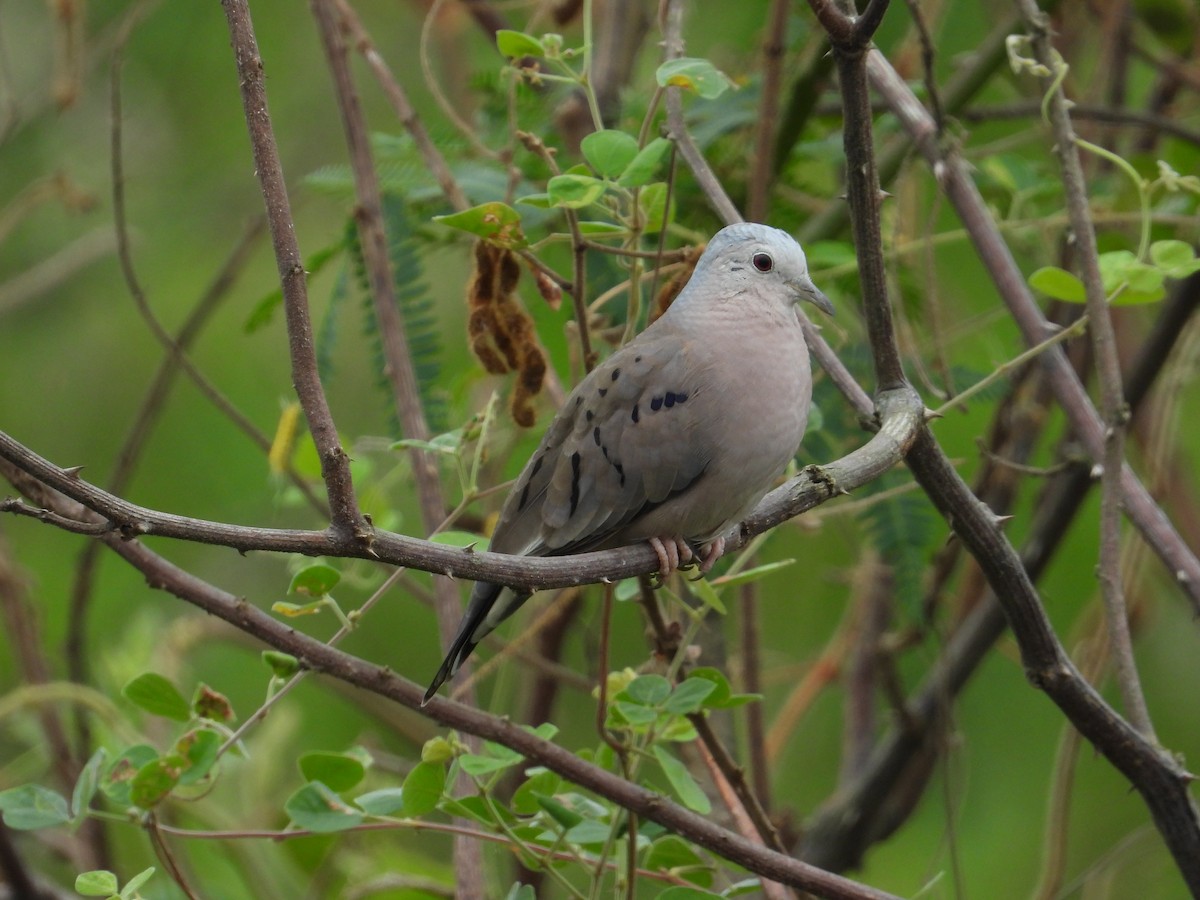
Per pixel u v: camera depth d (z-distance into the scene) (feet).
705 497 25.62
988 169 35.63
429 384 32.65
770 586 47.75
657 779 47.73
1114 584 24.34
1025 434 35.42
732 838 23.07
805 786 48.06
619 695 23.21
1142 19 38.99
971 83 35.96
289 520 47.73
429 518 28.40
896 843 46.26
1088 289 24.38
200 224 50.62
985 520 22.99
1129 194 35.99
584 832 23.59
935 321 28.58
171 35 50.08
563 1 35.14
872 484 32.40
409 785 23.59
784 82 35.73
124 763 23.91
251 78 18.44
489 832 25.55
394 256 33.30
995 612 34.45
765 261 26.11
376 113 49.44
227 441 47.83
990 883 44.52
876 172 21.93
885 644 35.63
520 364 26.63
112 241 43.50
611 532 26.03
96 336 50.03
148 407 33.04
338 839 35.78
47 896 31.83
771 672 40.40
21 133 50.08
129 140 50.62
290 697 45.65
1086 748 45.93
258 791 37.96
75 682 33.60
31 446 48.80
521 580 19.04
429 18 31.22
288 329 17.84
